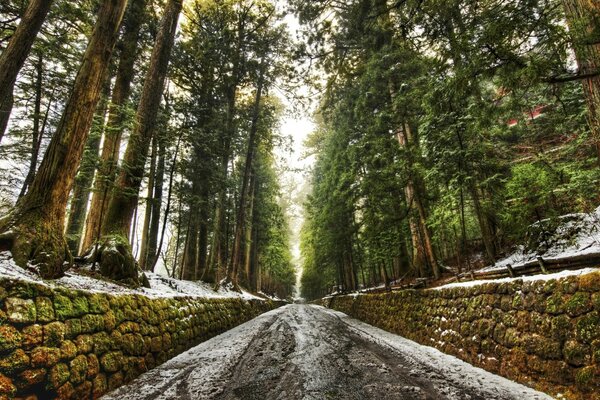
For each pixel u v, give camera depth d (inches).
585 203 253.1
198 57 517.3
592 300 103.7
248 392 130.7
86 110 183.0
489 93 261.1
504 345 144.3
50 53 324.5
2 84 189.5
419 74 367.6
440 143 282.7
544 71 126.1
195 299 298.0
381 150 399.5
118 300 161.3
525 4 130.7
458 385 132.6
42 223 158.2
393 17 357.7
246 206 902.4
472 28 147.4
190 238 564.4
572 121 293.4
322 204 821.9
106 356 135.9
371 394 124.6
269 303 829.8
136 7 396.8
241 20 605.0
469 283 196.2
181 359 199.6
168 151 430.0
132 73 418.0
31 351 97.7
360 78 501.0
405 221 508.1
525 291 137.4
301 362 180.4
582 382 101.2
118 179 277.0
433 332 225.6
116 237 245.1
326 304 1032.8
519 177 283.4
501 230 337.7
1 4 288.7
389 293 357.1
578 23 127.6
